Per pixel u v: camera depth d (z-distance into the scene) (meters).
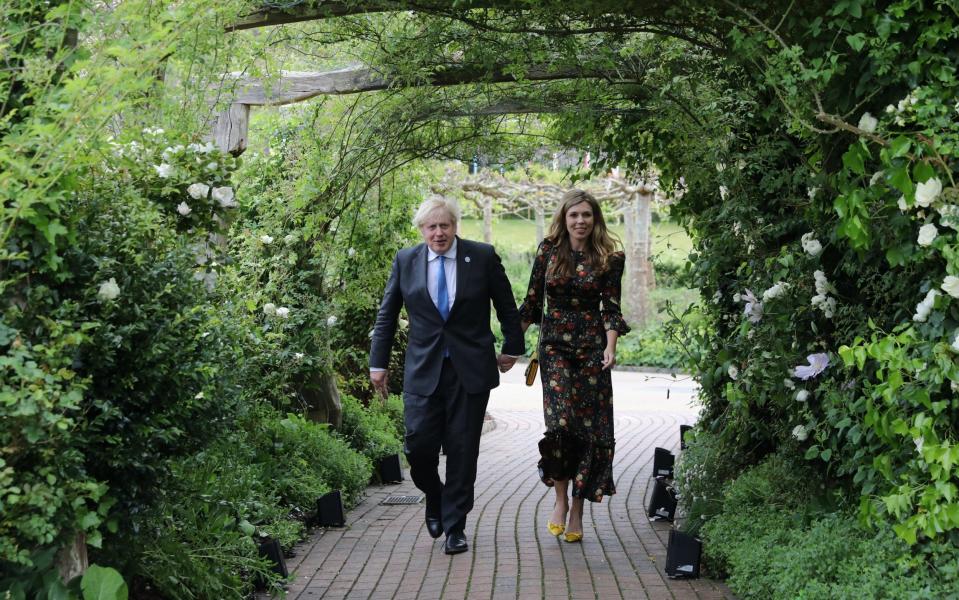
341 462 6.38
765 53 3.82
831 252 4.38
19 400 2.56
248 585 4.11
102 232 3.18
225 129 6.63
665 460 7.24
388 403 8.91
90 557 3.41
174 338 3.25
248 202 6.93
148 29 3.00
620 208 23.64
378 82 6.66
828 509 4.26
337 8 5.07
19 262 2.80
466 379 4.94
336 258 7.34
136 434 3.20
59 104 2.68
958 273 3.08
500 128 7.90
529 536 5.41
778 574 3.73
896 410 3.47
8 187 2.57
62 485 2.80
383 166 7.43
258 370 5.83
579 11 4.39
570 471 5.31
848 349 3.36
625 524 5.75
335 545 5.25
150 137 3.73
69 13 2.80
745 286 5.14
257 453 5.74
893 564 3.43
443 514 5.04
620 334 5.15
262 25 5.23
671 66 5.73
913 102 3.17
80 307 2.97
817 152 4.46
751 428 5.42
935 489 3.22
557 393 5.14
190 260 3.55
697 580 4.50
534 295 5.31
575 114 6.93
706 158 5.29
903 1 3.19
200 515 4.12
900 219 3.38
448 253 5.03
